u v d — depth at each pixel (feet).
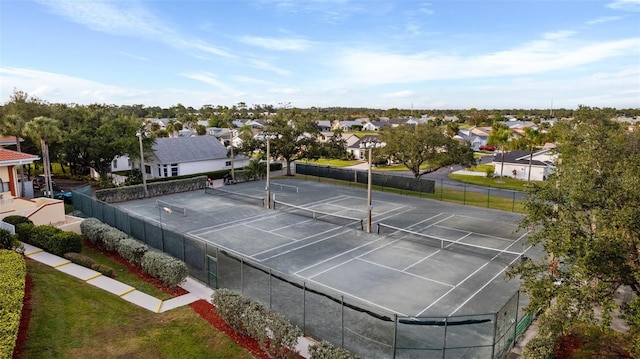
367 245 84.28
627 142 65.77
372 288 62.13
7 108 159.84
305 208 118.52
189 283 59.11
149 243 74.43
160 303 51.67
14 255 54.90
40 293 49.88
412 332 47.09
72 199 110.63
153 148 172.76
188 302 52.47
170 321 47.03
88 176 174.70
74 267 60.39
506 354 43.68
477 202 130.21
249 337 43.78
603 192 37.35
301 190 150.71
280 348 39.27
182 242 64.59
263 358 40.24
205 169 185.88
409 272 69.10
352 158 269.44
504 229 98.17
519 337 47.24
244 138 180.86
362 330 47.06
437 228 98.84
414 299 58.29
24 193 120.06
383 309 54.70
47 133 115.44
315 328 47.42
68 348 39.88
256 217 107.45
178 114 603.67
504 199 135.44
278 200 131.23
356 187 157.69
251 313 42.57
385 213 114.32
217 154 191.62
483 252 80.38
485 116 562.25
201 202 126.93
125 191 128.67
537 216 41.34
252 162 172.14
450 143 145.89
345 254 78.33
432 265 72.64
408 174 202.59
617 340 43.83
